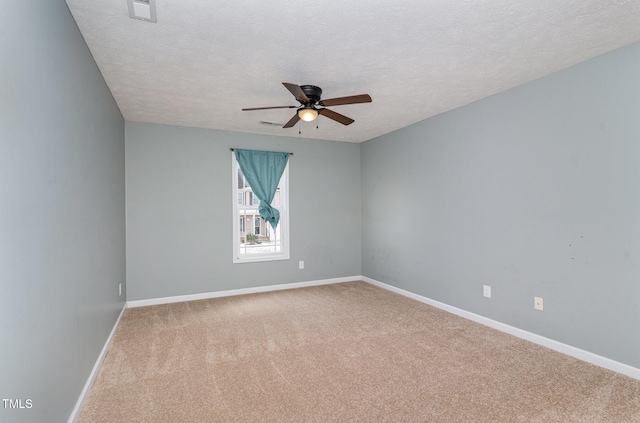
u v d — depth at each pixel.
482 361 2.58
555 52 2.41
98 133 2.56
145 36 2.14
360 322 3.49
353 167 5.54
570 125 2.66
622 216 2.35
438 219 3.96
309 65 2.60
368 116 4.00
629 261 2.32
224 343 2.96
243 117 3.99
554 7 1.87
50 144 1.54
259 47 2.30
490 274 3.32
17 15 1.20
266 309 3.96
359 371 2.44
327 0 1.78
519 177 3.04
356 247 5.56
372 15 1.93
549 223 2.81
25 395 1.25
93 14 1.89
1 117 1.08
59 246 1.64
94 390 2.19
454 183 3.73
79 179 2.01
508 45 2.30
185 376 2.37
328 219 5.36
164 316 3.71
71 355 1.81
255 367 2.51
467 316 3.58
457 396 2.11
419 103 3.53
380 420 1.88
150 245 4.20
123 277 3.83
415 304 4.14
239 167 4.76
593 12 1.92
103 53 2.35
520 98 3.03
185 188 4.40
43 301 1.43
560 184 2.73
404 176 4.52
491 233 3.31
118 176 3.54
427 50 2.37
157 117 3.97
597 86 2.48
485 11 1.90
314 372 2.43
